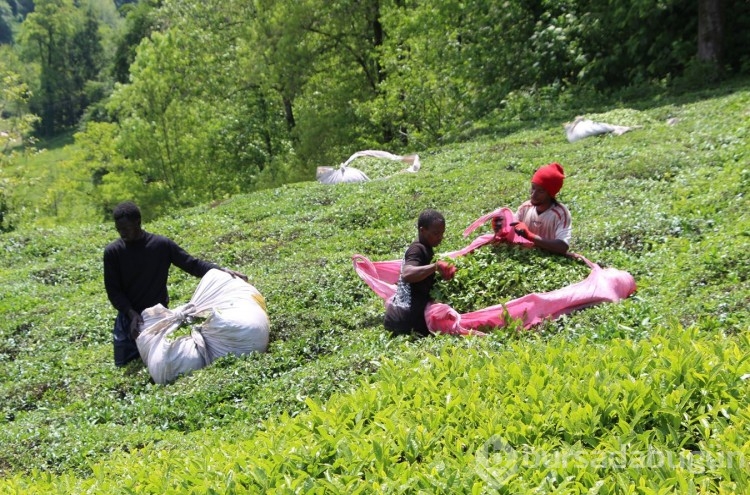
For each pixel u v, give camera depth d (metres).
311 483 4.29
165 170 39.25
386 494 4.10
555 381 5.12
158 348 8.66
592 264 8.37
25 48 101.00
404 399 5.43
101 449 7.00
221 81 38.38
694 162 13.22
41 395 9.02
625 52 23.28
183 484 4.63
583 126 17.47
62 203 53.59
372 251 12.54
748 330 6.14
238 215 16.70
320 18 32.94
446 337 7.54
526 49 25.62
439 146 22.95
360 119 34.62
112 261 9.12
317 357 8.65
